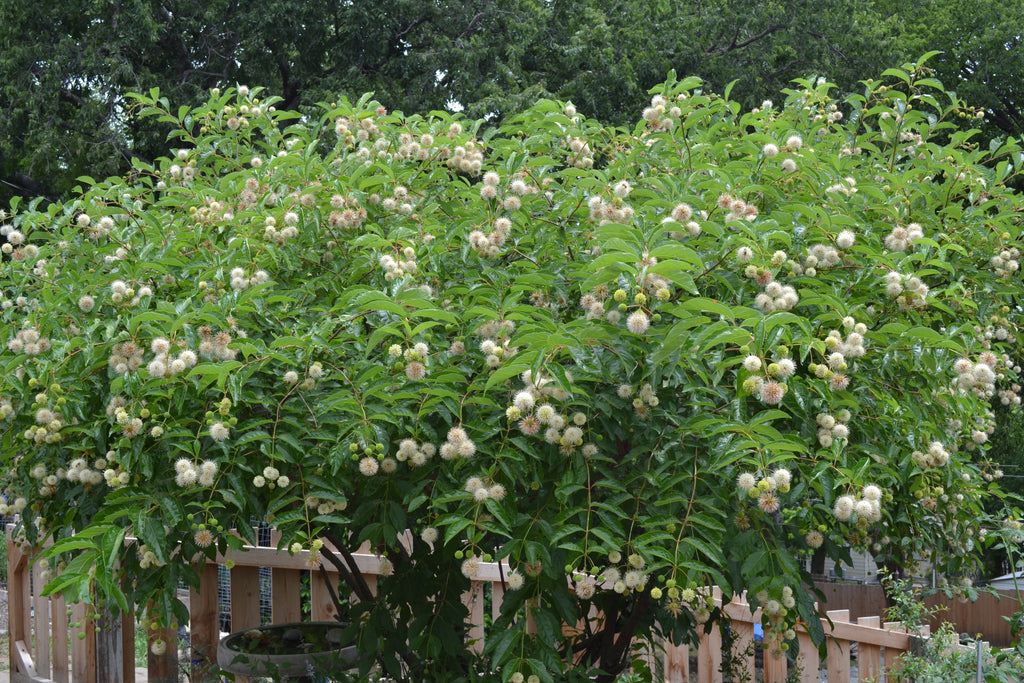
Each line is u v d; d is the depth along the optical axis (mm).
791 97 3818
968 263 3068
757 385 2068
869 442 2533
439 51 12539
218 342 2314
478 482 2295
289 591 4453
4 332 2828
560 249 2830
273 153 3719
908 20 16859
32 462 2992
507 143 3172
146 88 11797
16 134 12328
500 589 4039
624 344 2203
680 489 2383
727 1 14555
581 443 2354
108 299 2672
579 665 3133
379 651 3127
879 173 3336
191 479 2283
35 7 11859
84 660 4469
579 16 13594
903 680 3488
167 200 3174
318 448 2447
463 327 2566
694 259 2020
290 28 12898
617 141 3449
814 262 2521
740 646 3967
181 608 2584
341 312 2512
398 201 3016
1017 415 8250
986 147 14914
